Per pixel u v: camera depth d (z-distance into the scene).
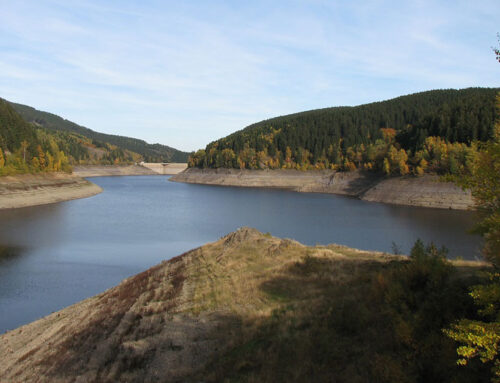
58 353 18.75
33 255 44.69
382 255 25.36
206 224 71.00
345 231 62.88
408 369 10.00
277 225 69.75
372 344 11.93
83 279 36.19
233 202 112.38
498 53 10.12
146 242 53.81
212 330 16.97
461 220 73.06
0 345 22.36
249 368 13.04
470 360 9.29
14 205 87.44
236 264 26.28
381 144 172.25
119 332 18.92
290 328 15.02
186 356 15.32
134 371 15.17
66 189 114.75
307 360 12.28
